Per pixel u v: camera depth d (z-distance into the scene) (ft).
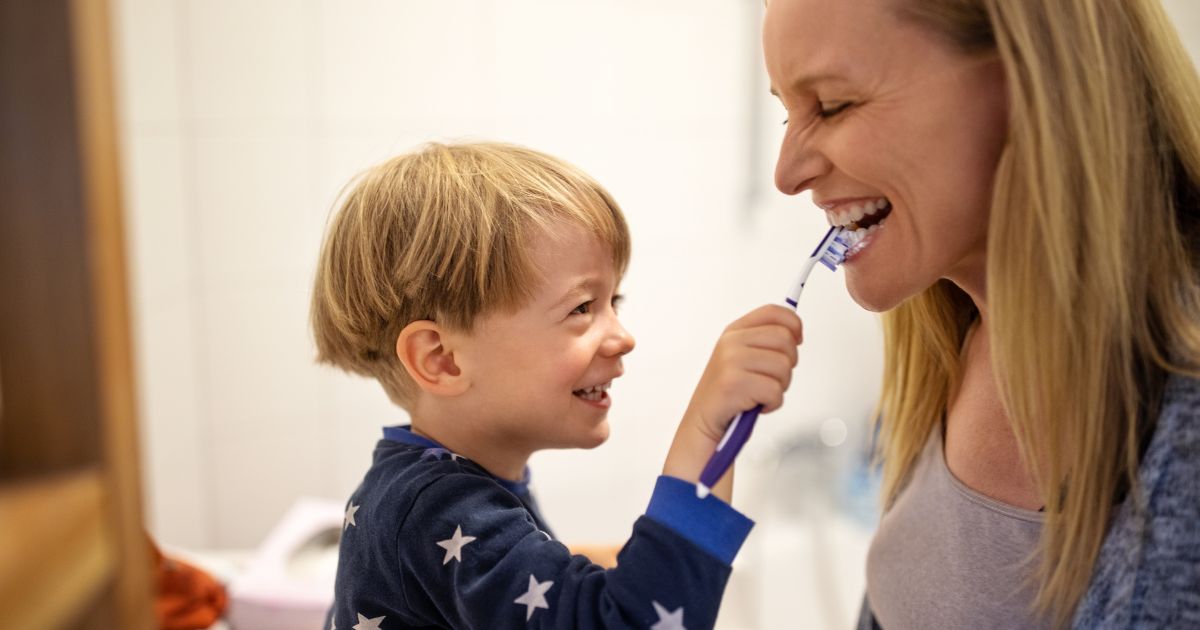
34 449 1.13
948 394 2.63
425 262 2.55
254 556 4.30
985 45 1.95
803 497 7.15
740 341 2.15
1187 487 1.83
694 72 6.49
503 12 5.84
